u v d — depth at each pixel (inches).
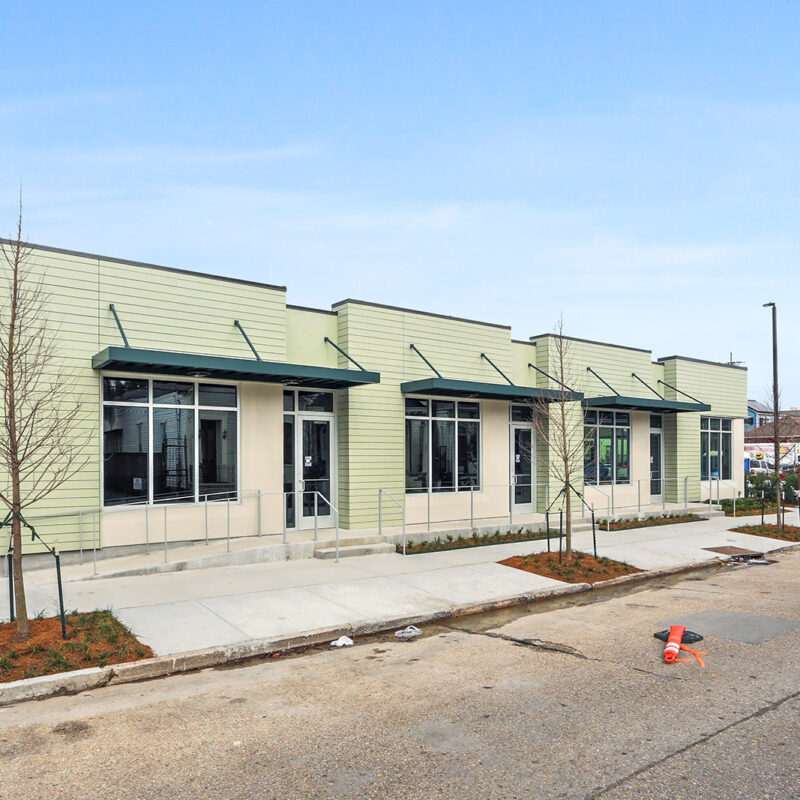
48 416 447.2
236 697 257.9
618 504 844.0
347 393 605.0
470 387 613.6
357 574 467.2
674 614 387.2
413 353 648.4
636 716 230.2
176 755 205.0
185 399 518.0
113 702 254.1
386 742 211.8
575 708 238.8
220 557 482.0
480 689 261.9
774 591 454.9
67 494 455.5
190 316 516.1
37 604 366.3
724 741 208.4
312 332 607.5
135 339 488.4
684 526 759.1
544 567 499.2
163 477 504.4
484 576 473.4
